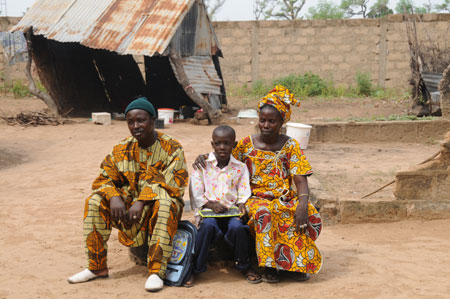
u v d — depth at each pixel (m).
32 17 17.97
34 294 3.92
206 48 17.67
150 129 4.16
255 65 24.61
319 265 4.16
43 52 18.06
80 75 19.97
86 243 4.18
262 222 4.03
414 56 17.09
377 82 24.30
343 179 8.14
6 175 9.60
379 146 12.15
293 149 4.31
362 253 4.89
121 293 3.92
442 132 12.67
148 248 4.45
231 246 4.26
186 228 4.27
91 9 17.44
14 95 23.33
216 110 16.66
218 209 4.20
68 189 8.23
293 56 24.42
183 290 3.99
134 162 4.24
